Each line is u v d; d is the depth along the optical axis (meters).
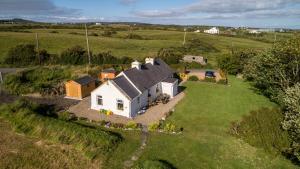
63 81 54.91
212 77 61.59
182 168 24.73
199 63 81.56
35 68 63.06
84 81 46.66
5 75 59.53
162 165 23.78
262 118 34.50
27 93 46.91
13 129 30.69
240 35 179.75
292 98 27.48
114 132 31.81
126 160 25.67
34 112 33.88
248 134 30.92
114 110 38.16
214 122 36.09
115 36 144.00
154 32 171.75
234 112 40.34
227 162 26.00
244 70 60.25
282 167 25.53
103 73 58.66
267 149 28.02
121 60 79.50
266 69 44.03
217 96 48.78
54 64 77.56
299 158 24.70
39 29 158.00
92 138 28.22
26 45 81.69
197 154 27.30
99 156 26.03
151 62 52.88
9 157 25.14
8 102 41.97
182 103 44.16
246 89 54.34
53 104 41.72
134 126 32.88
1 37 112.75
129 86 39.41
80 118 35.44
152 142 29.52
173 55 85.06
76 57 78.75
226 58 70.12
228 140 30.69
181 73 65.19
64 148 27.20
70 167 24.03
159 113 39.06
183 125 34.72
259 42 143.12
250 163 25.97
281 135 28.83
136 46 116.56
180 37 150.62
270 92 45.31
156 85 46.31
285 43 41.59
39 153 26.08
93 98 39.47
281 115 33.47
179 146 28.84
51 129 29.72
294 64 40.41
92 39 125.69
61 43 110.69
